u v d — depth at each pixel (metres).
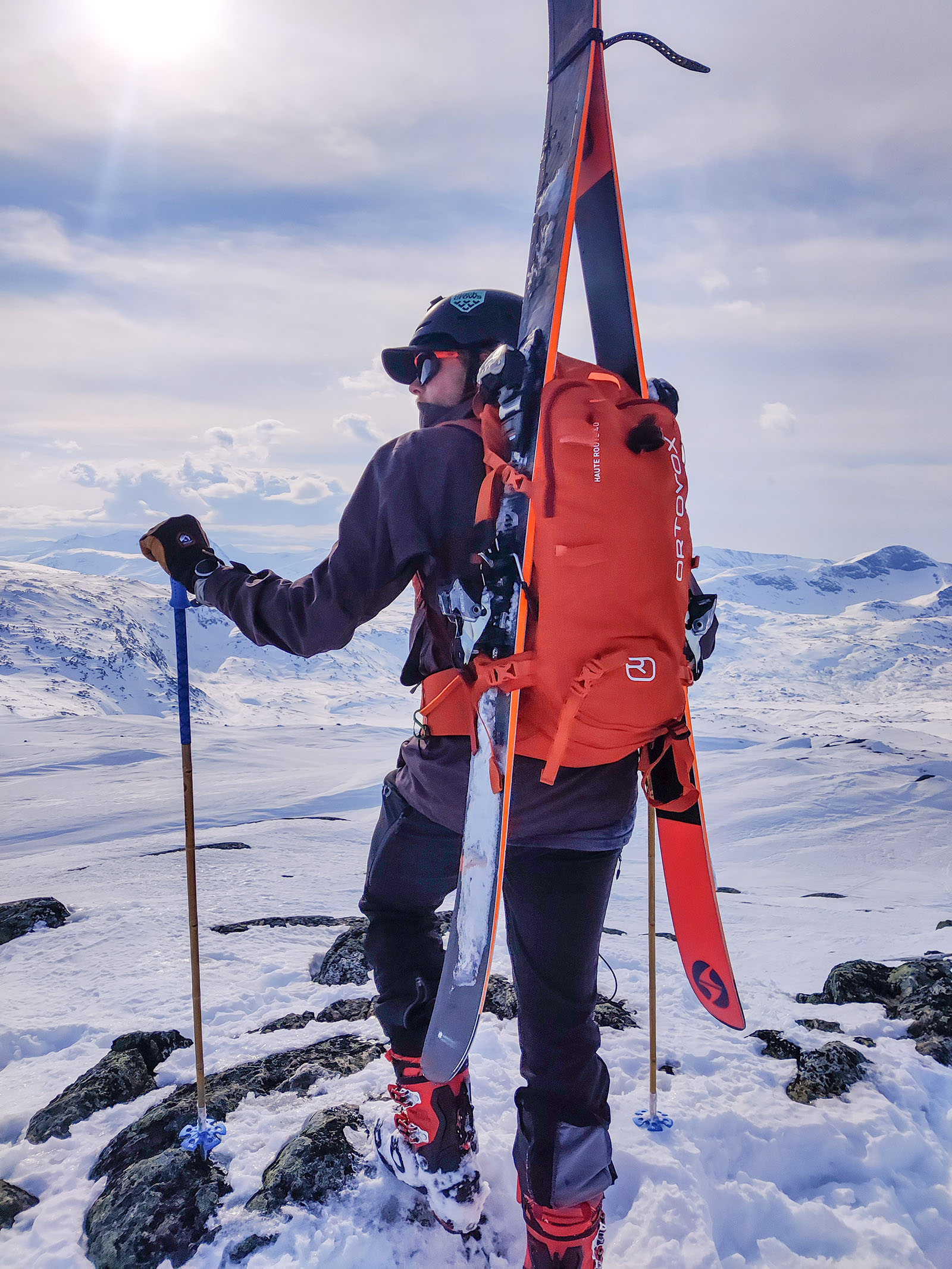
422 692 1.43
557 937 1.32
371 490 1.32
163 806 27.09
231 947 3.50
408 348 1.53
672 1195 1.72
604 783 1.30
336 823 10.70
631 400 1.25
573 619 1.16
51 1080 2.34
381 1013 1.59
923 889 14.90
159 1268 1.60
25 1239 1.72
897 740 52.16
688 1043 2.49
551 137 1.41
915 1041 2.59
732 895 11.09
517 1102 1.38
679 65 1.34
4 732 63.66
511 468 1.19
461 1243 1.61
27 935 3.62
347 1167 1.78
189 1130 1.89
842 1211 1.81
